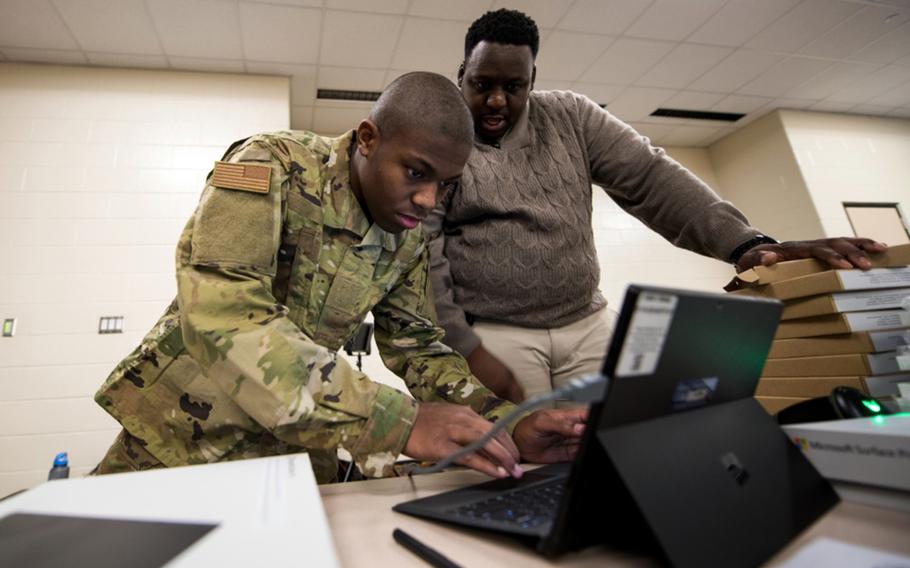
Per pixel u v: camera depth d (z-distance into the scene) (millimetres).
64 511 337
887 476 372
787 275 788
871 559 300
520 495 453
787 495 376
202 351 562
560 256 1080
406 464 621
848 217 4215
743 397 445
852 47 3508
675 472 333
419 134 688
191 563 243
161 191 2781
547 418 650
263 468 446
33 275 2502
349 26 2768
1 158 2615
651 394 338
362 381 578
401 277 935
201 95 3004
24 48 2701
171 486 388
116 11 2510
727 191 4867
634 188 1204
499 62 1025
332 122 3805
